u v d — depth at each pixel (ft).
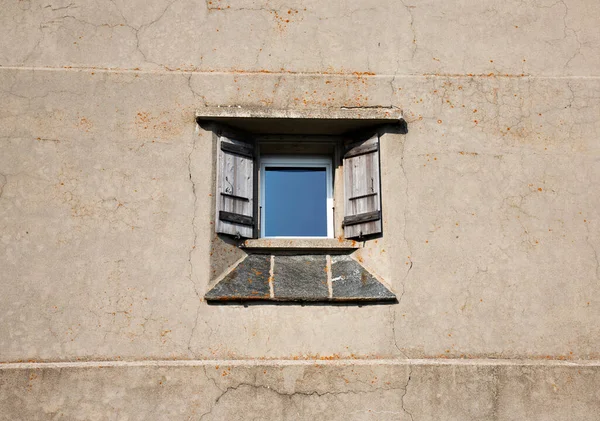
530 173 33.37
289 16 34.81
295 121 33.35
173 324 30.86
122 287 31.22
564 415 30.30
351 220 33.35
